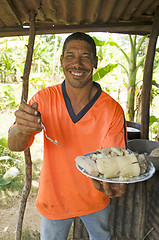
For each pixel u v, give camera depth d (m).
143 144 2.90
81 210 1.70
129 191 2.45
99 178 1.18
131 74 5.01
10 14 2.21
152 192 2.44
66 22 2.58
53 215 1.70
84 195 1.67
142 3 2.33
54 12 2.33
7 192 3.67
